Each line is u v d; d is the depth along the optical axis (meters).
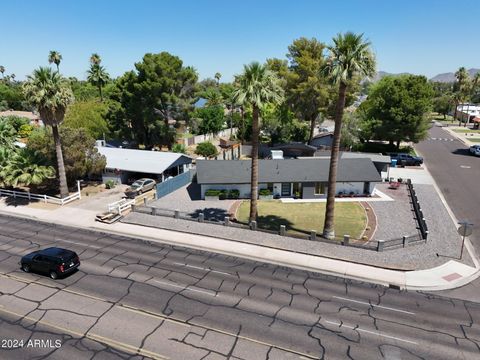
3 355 14.21
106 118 63.97
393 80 67.06
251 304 18.20
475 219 31.97
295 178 39.06
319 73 25.56
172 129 62.50
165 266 22.67
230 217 33.00
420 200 37.59
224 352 14.52
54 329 15.93
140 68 56.44
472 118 111.00
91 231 29.39
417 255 24.58
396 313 17.70
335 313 17.55
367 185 39.72
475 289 20.45
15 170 35.78
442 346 15.15
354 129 63.03
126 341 15.16
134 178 46.06
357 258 24.11
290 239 27.27
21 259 21.77
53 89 32.94
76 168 39.41
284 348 14.82
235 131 85.31
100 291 19.31
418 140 61.44
